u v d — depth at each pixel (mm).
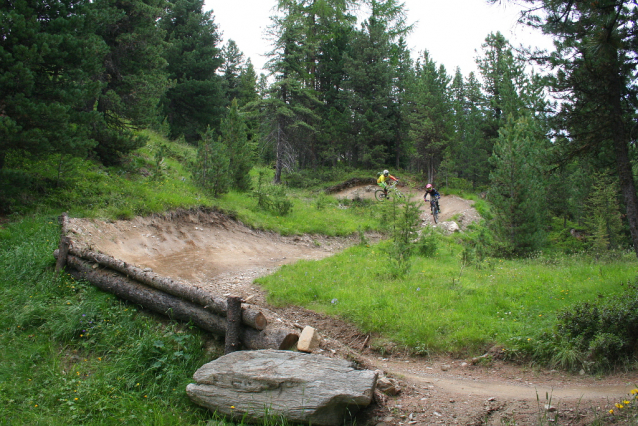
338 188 33562
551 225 33938
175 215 13930
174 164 20406
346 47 42625
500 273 10703
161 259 10953
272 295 8750
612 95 8297
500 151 17219
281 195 20125
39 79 10797
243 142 20562
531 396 5016
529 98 28031
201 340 6102
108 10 15156
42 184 11680
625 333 5883
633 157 9172
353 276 10188
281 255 13773
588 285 8281
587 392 5043
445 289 8844
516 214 16188
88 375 5297
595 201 27297
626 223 28109
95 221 11086
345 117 38094
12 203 10305
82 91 11227
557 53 8227
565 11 6383
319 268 11117
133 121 17500
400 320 7223
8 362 5258
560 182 29703
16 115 9805
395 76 41562
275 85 27750
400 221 14266
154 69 19406
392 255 11281
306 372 4637
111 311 6699
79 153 11164
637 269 9273
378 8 41719
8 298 6695
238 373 4723
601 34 6477
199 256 11922
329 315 7793
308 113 29078
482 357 6289
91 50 11719
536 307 7504
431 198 22047
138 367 5520
